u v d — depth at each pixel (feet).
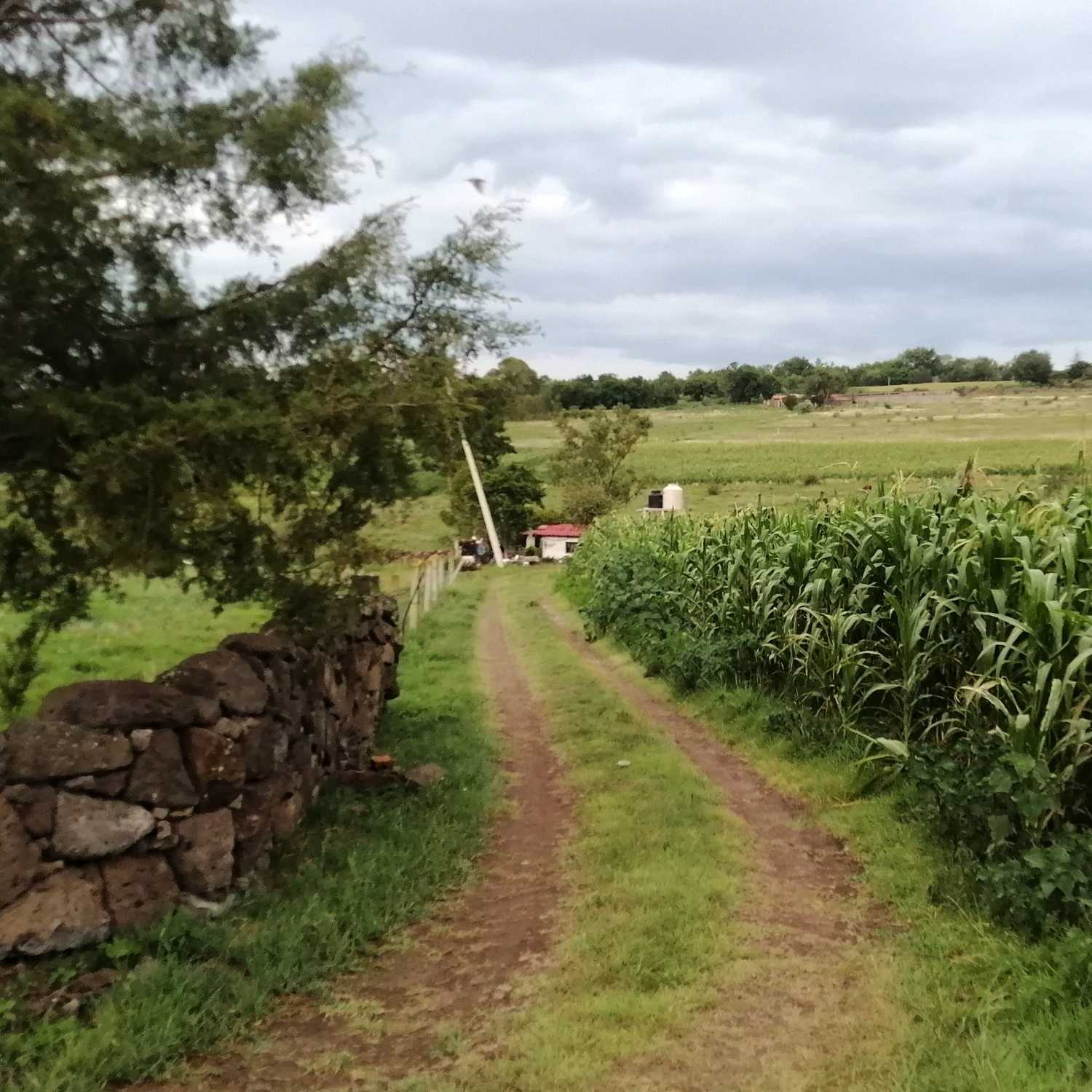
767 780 26.37
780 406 413.59
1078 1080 11.02
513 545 179.52
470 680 44.42
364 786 25.11
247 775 17.94
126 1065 11.89
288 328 19.63
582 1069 12.07
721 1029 13.08
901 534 24.88
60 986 13.66
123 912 15.17
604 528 89.10
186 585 18.99
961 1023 12.72
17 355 16.51
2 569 19.24
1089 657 17.30
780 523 35.91
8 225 15.05
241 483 17.72
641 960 15.01
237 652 19.38
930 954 14.98
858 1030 12.92
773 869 19.62
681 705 36.40
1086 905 14.14
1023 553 20.15
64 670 32.17
